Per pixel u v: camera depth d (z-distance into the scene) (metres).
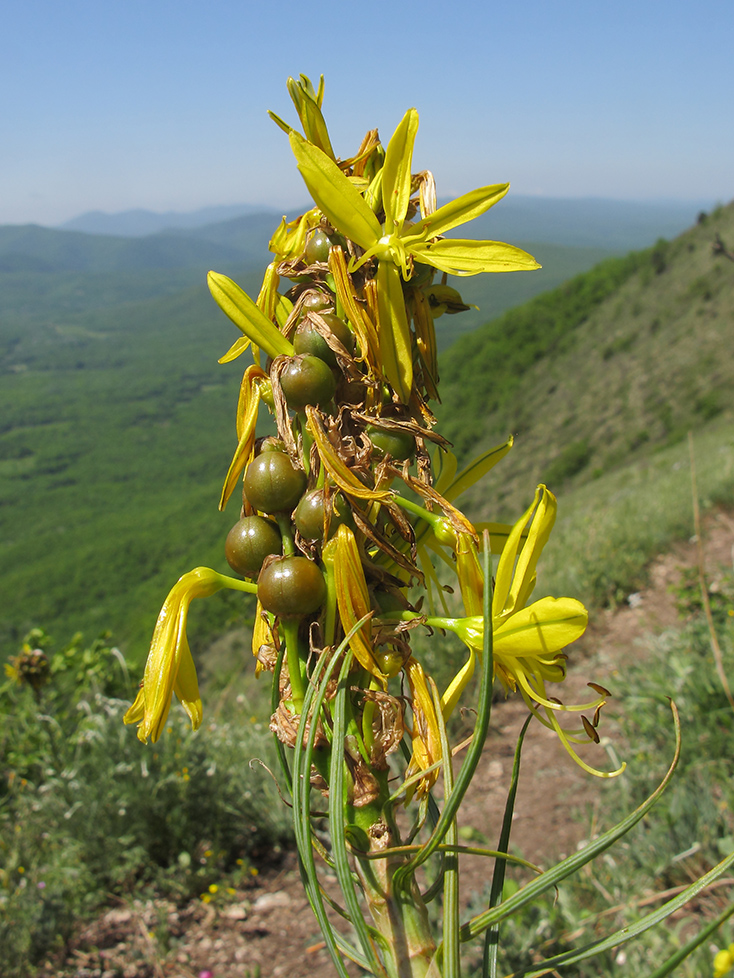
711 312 52.34
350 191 0.99
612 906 2.79
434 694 0.93
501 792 4.25
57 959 3.29
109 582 98.44
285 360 0.95
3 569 120.69
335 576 0.88
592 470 46.69
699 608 5.54
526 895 0.81
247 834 4.19
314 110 1.05
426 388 1.04
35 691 4.91
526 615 0.98
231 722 5.40
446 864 0.83
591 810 3.52
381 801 0.91
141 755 4.07
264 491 0.91
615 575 6.73
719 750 3.54
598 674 5.32
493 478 53.22
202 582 1.02
